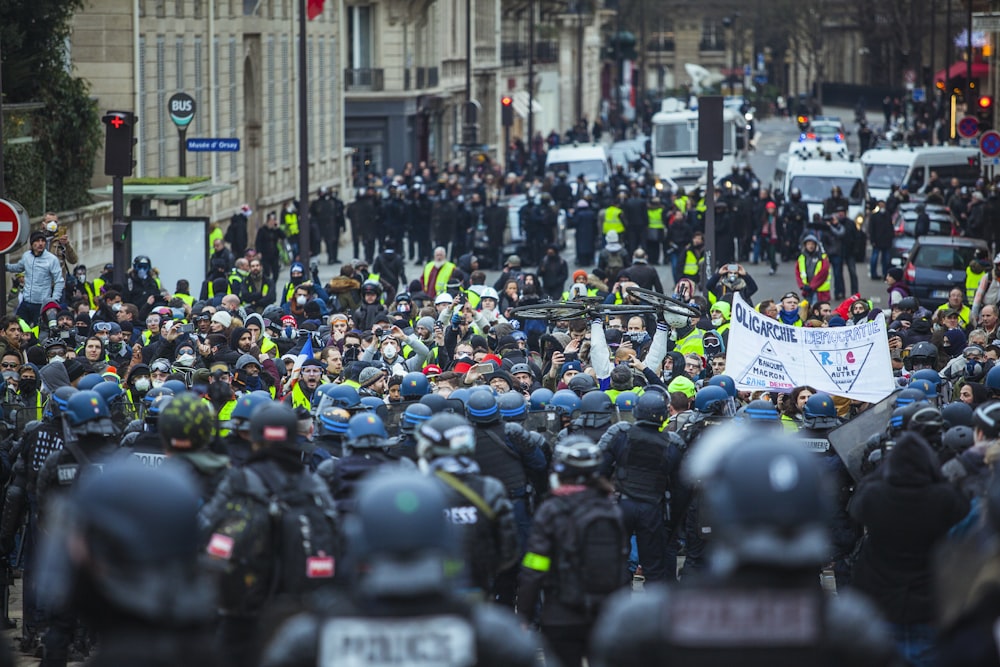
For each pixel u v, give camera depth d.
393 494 14.95
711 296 88.06
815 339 53.78
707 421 39.69
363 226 140.62
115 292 71.31
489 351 59.88
